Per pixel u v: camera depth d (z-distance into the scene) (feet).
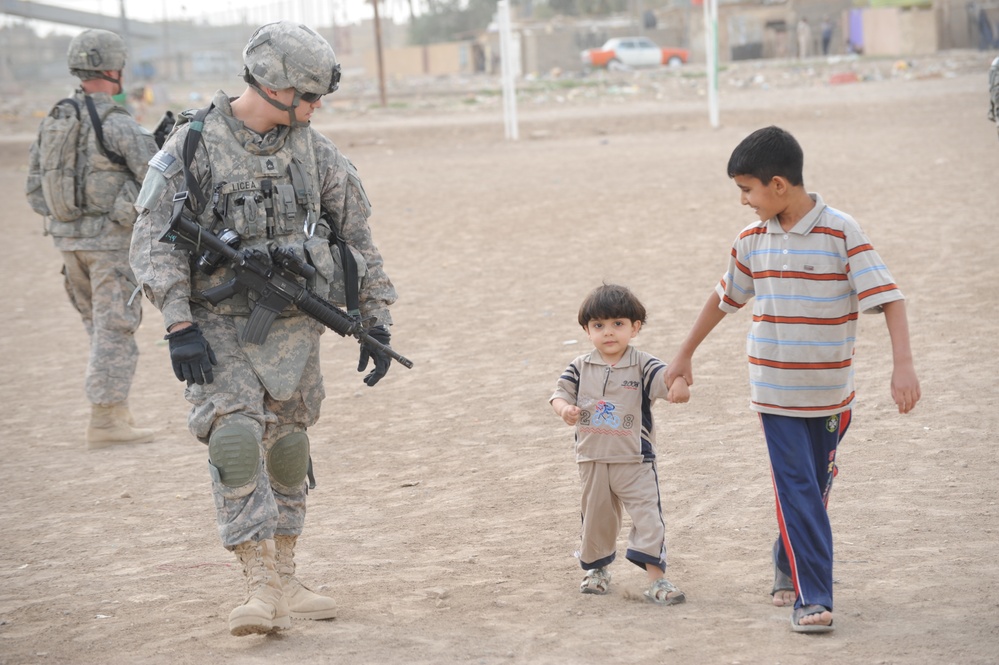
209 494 25.93
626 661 15.56
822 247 16.12
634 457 17.79
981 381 29.68
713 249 53.16
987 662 14.88
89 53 28.84
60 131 28.73
